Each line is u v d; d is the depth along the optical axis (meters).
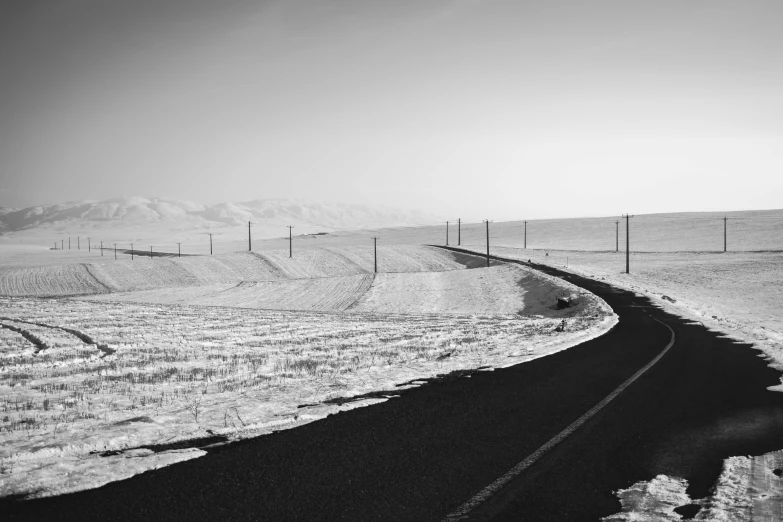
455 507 5.11
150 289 79.00
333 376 13.01
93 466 6.25
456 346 20.44
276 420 8.30
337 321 38.47
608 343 19.53
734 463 6.43
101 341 24.98
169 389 12.24
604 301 41.47
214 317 41.06
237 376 14.25
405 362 15.86
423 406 9.31
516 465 6.30
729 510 5.07
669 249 110.81
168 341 25.16
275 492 5.45
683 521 4.85
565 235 150.25
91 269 98.75
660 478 5.95
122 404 10.42
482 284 69.25
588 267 80.69
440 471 6.08
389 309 58.97
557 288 55.22
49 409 10.17
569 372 12.98
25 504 5.19
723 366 14.12
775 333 27.12
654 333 23.17
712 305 48.03
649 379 12.09
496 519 4.86
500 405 9.41
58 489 5.54
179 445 7.14
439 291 68.00
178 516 4.91
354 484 5.66
